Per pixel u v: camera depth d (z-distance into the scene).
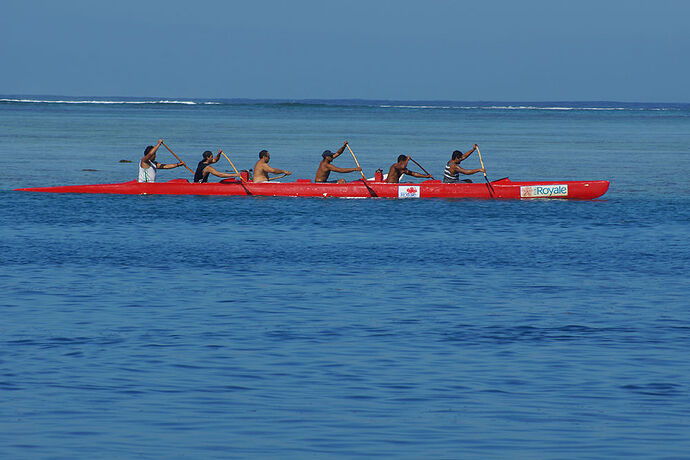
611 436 32.72
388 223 88.81
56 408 35.12
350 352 43.25
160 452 30.97
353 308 52.72
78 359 41.62
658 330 47.91
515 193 109.19
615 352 43.56
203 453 30.91
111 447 31.33
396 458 30.66
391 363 41.47
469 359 42.22
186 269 64.44
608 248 75.56
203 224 87.12
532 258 70.38
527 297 56.09
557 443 32.03
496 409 35.47
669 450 31.48
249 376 39.38
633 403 36.25
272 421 33.97
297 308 52.62
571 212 98.44
